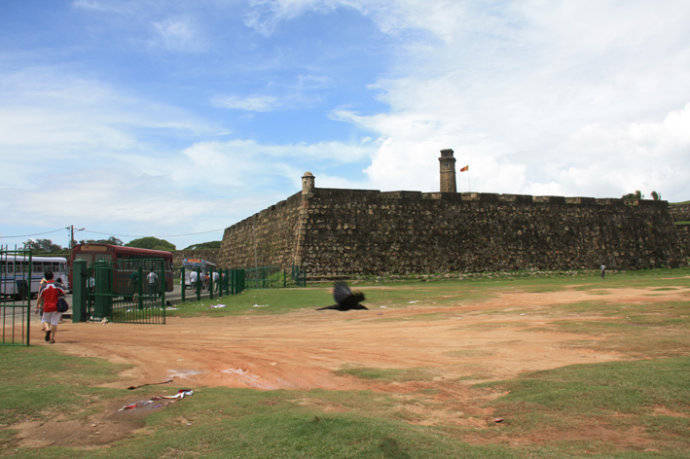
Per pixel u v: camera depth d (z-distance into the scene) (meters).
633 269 43.69
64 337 12.56
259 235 44.94
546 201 41.88
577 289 22.88
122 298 19.83
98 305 17.25
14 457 4.24
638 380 6.19
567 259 41.28
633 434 4.63
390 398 6.35
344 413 5.34
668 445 4.32
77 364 8.47
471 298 20.70
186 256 67.38
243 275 31.67
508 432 4.93
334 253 34.84
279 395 6.48
